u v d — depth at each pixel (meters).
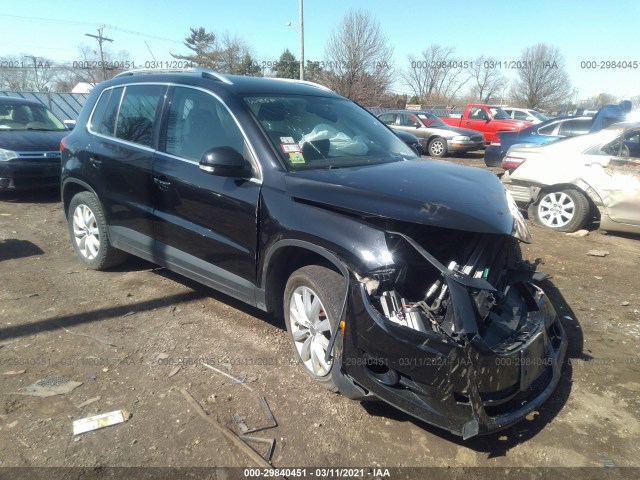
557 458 2.62
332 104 4.23
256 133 3.38
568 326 4.07
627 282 5.04
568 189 6.77
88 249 4.91
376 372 2.68
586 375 3.39
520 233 2.94
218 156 3.21
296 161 3.33
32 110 9.04
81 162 4.68
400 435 2.75
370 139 4.04
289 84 4.24
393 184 3.00
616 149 6.48
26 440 2.61
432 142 16.83
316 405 2.97
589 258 5.77
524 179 7.13
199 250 3.72
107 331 3.76
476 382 2.43
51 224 6.62
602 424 2.90
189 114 3.84
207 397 3.01
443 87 47.31
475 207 2.81
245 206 3.30
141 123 4.21
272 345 3.62
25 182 7.75
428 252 2.86
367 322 2.58
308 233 2.95
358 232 2.77
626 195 6.21
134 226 4.27
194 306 4.21
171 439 2.65
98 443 2.61
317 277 3.01
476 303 2.65
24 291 4.41
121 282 4.68
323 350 3.07
